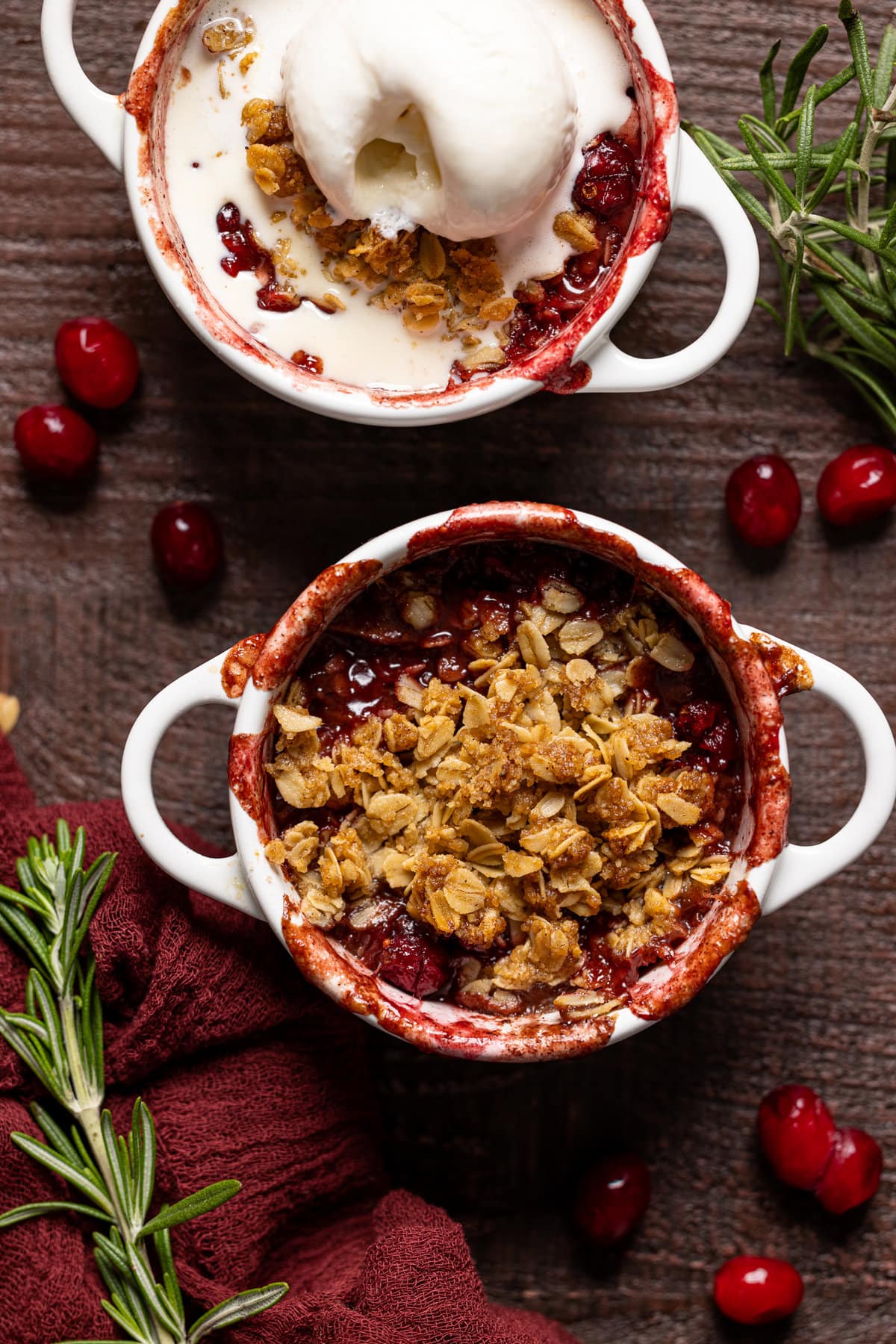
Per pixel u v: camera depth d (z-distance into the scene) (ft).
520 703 1.82
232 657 1.81
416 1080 2.00
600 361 1.83
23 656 1.99
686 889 1.83
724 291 1.90
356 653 1.84
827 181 1.78
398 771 1.83
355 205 1.82
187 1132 1.86
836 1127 1.99
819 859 1.81
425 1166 2.00
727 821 1.84
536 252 1.85
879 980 2.00
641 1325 1.99
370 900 1.84
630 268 1.81
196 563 1.95
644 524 1.99
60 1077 1.80
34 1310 1.80
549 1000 1.83
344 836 1.82
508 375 1.82
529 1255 2.00
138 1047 1.85
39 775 1.99
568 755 1.81
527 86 1.78
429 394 1.83
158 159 1.83
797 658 1.80
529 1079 2.00
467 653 1.84
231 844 1.98
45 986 1.81
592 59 1.84
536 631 1.82
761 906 1.80
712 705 1.83
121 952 1.84
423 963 1.82
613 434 1.98
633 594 1.84
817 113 1.97
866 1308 1.99
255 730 1.80
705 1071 2.00
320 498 1.99
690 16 1.96
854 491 1.95
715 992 2.00
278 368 1.82
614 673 1.84
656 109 1.80
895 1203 2.00
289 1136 1.87
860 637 1.99
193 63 1.84
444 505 1.99
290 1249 1.91
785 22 1.96
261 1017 1.87
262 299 1.85
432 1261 1.85
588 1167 1.98
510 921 1.83
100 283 1.97
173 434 1.98
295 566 1.99
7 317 1.97
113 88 1.96
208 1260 1.84
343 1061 1.90
